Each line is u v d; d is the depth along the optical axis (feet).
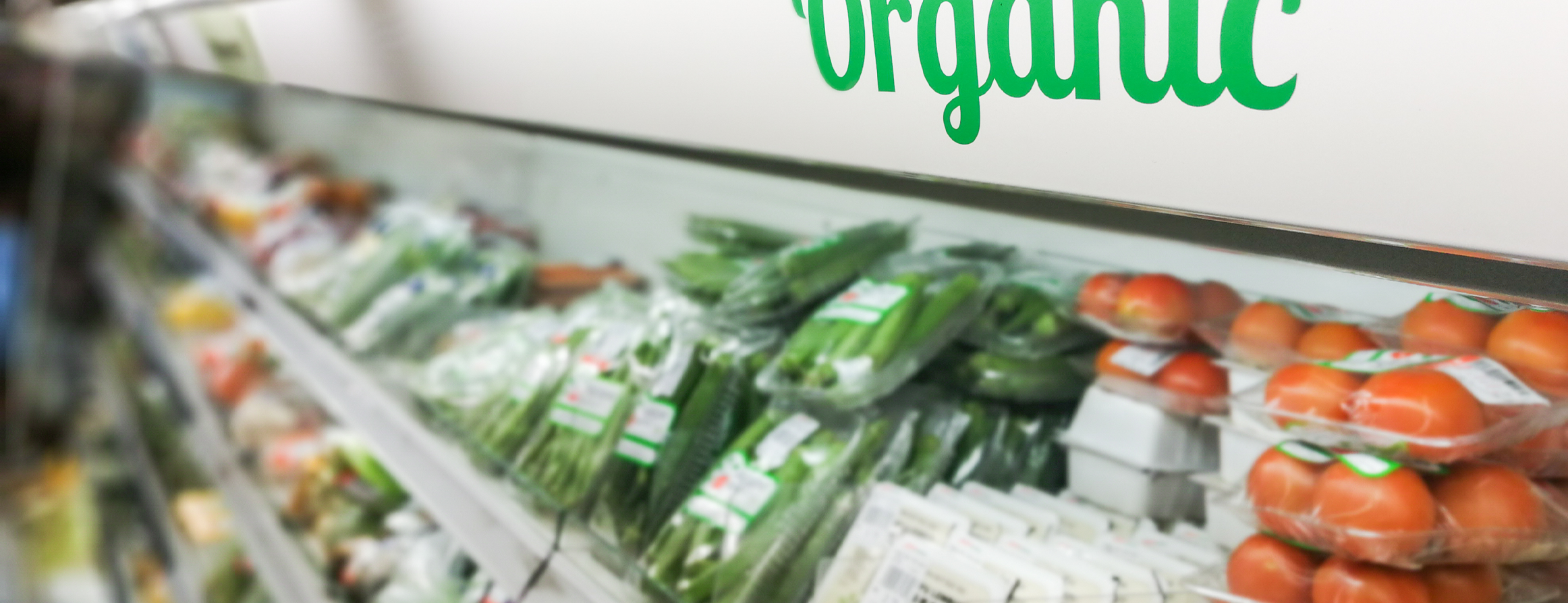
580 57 3.32
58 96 10.23
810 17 2.54
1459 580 2.43
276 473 6.68
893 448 3.58
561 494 4.00
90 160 10.58
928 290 3.82
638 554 3.66
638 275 6.08
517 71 3.60
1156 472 3.24
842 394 3.64
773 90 2.76
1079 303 3.50
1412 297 2.97
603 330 4.55
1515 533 2.34
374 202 8.48
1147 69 1.98
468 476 4.35
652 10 2.97
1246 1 1.81
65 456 9.98
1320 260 2.40
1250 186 1.93
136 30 6.27
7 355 10.37
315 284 6.75
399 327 5.78
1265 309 3.05
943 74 2.32
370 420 5.14
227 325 8.57
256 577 6.60
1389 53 1.69
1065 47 2.08
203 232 8.48
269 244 7.60
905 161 2.51
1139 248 3.66
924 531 3.13
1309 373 2.70
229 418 7.37
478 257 6.18
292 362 6.09
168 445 8.03
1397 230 1.78
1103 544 3.09
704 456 3.90
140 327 9.12
